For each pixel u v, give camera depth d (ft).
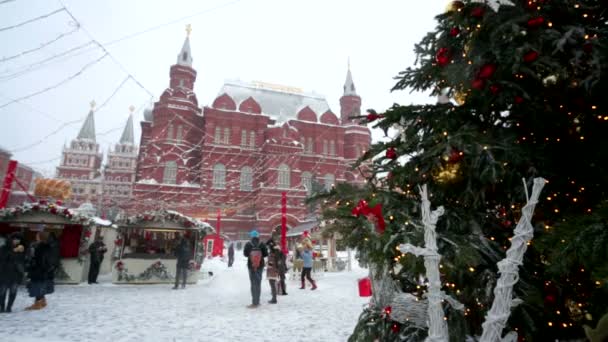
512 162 7.05
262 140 164.25
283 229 44.57
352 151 184.85
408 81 10.36
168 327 19.38
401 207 7.80
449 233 7.27
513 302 5.61
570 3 6.76
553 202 7.57
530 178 7.02
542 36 6.46
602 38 6.52
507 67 6.98
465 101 8.34
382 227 6.49
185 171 146.41
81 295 30.96
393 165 8.93
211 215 123.13
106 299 29.12
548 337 7.37
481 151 6.82
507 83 6.92
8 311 23.25
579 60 6.23
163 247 44.29
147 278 39.91
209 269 58.90
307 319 21.68
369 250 7.09
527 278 7.32
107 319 21.29
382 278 8.76
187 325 19.92
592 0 7.24
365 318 8.92
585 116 7.18
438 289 5.77
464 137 7.26
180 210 131.44
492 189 7.67
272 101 197.06
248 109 170.50
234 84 193.57
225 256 97.96
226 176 153.58
